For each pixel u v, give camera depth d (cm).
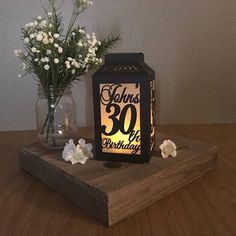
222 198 59
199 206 57
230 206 56
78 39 75
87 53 73
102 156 68
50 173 66
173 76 105
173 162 64
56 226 52
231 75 106
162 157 67
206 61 104
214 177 69
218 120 109
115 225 52
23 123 109
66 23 100
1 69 103
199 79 106
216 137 95
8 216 55
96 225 52
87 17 100
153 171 60
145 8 100
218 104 108
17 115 108
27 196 63
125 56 65
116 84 64
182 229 50
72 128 82
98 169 62
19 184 68
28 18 100
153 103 69
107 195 51
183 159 66
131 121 65
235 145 87
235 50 104
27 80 105
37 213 56
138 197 56
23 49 101
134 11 100
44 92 76
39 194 64
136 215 55
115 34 102
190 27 102
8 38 101
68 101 80
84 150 69
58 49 68
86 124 109
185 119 109
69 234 50
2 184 68
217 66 105
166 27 102
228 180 67
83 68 75
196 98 107
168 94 107
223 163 76
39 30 70
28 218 55
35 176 71
